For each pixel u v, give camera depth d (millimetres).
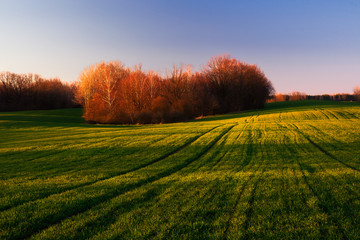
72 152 19203
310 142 21438
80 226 6355
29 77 115562
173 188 9508
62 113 82688
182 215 6855
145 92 67000
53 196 8844
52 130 37312
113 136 28781
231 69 90125
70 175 12219
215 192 8852
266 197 8148
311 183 9578
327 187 9000
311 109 63281
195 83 79438
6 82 108688
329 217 6465
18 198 8680
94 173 12617
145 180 10961
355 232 5648
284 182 9891
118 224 6359
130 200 8180
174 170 13086
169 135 28547
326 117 46344
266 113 63562
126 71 84125
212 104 78438
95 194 8945
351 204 7293
